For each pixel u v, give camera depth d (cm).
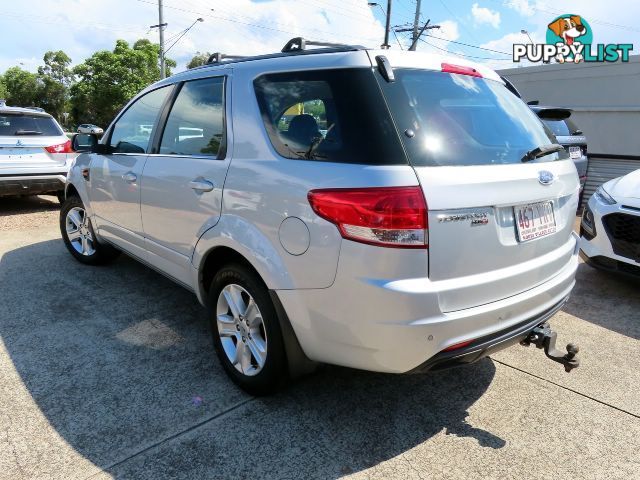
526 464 222
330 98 222
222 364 280
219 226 258
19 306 375
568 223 271
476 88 254
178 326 348
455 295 203
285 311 230
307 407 257
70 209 466
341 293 206
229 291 267
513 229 224
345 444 230
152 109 348
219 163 264
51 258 495
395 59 225
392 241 192
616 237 428
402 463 220
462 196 202
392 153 199
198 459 218
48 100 6238
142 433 234
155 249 332
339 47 241
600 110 1105
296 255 219
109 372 286
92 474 207
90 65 4072
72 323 348
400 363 205
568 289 270
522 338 246
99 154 401
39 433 231
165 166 308
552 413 260
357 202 196
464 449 230
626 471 219
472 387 283
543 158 254
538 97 1285
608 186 468
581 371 304
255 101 255
